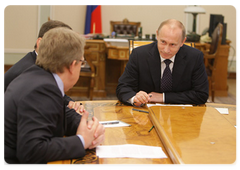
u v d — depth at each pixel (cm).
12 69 184
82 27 746
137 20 757
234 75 777
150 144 145
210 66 532
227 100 564
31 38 739
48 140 121
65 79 137
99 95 568
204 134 147
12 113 124
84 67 491
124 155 130
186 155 123
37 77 130
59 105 129
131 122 179
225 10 755
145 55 238
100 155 130
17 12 726
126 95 222
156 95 228
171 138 141
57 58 132
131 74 238
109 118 186
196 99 227
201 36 612
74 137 129
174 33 204
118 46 492
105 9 746
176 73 234
